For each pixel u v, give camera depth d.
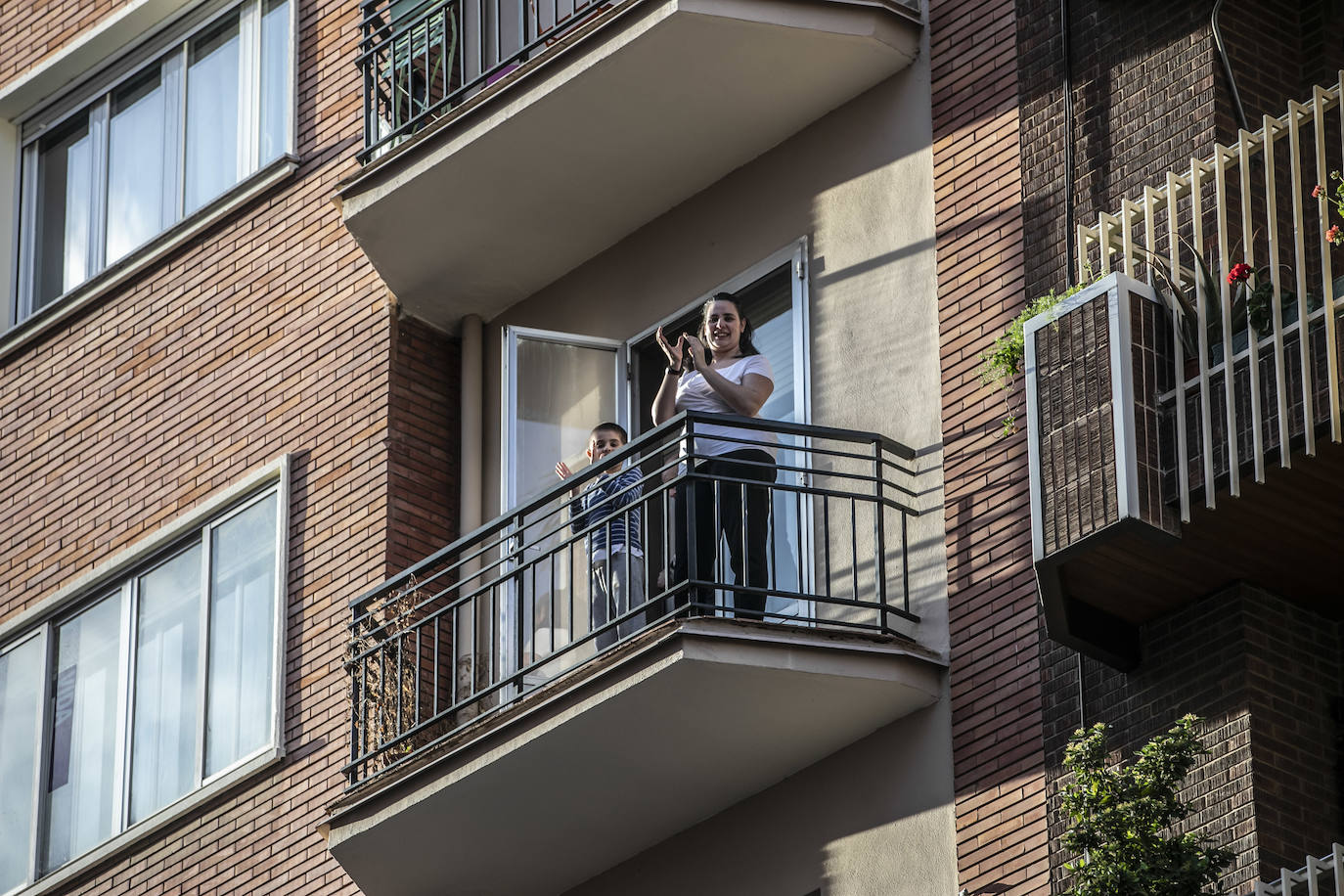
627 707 17.67
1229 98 17.33
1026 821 16.77
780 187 20.27
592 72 19.70
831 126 20.05
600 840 19.23
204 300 23.86
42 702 23.86
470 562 21.30
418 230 21.25
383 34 21.92
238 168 24.23
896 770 17.73
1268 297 15.55
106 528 23.81
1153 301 15.97
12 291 26.02
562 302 21.72
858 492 18.78
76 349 24.92
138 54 25.70
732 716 17.77
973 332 18.38
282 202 23.52
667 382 19.17
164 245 24.34
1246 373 15.34
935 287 18.78
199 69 25.05
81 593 23.86
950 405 18.34
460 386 22.23
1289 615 16.23
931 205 19.06
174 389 23.73
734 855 18.61
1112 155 17.86
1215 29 17.41
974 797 17.14
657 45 19.41
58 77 26.11
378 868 19.64
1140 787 14.81
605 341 21.06
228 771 21.62
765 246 20.17
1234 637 15.97
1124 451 15.48
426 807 18.84
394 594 20.80
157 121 25.30
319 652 21.31
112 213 25.39
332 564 21.56
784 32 19.23
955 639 17.72
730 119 20.16
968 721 17.41
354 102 23.25
